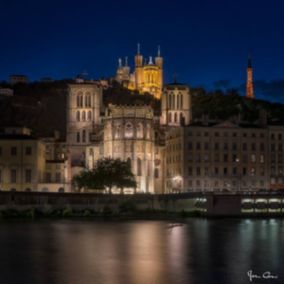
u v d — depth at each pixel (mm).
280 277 88500
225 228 160125
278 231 151375
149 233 145875
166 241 129625
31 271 92750
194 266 97312
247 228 159750
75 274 90438
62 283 84500
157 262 101312
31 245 121625
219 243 126312
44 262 100875
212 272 92062
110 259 104438
